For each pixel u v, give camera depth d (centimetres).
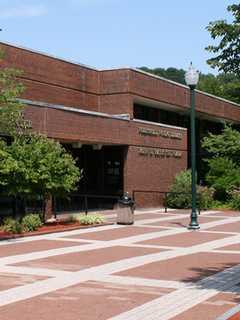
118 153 3378
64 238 1909
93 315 882
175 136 3719
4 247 1672
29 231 2034
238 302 965
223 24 944
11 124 1998
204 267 1338
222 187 3584
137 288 1088
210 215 2970
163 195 3512
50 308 925
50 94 3119
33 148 2091
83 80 3359
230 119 4984
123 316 874
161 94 3759
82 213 2817
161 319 854
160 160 3541
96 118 2948
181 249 1661
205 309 916
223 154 3822
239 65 964
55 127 2633
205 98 4484
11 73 1969
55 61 3162
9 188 2044
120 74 3406
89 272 1257
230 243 1812
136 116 3888
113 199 3328
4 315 878
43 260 1425
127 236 1981
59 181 2162
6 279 1169
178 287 1098
